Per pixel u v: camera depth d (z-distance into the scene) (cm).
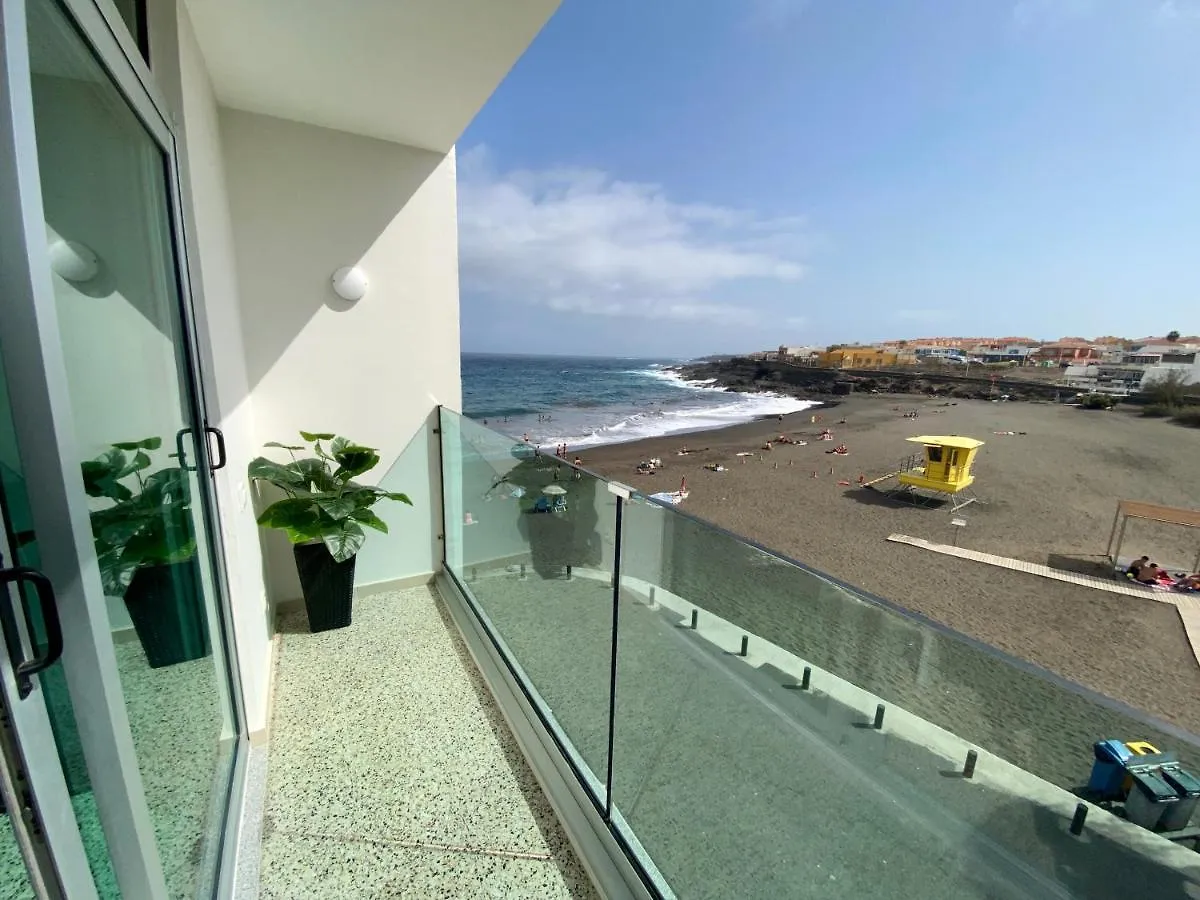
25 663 50
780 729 97
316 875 128
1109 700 58
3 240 50
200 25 155
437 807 148
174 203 126
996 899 67
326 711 186
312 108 215
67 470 57
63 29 71
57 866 52
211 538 145
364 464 245
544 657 178
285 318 237
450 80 191
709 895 108
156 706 98
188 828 110
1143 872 56
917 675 75
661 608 123
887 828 81
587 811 141
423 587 287
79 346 76
